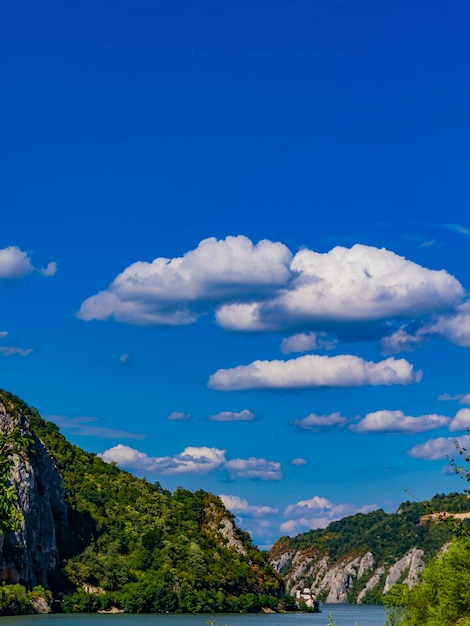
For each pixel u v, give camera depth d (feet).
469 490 131.54
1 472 129.59
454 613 223.51
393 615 270.26
